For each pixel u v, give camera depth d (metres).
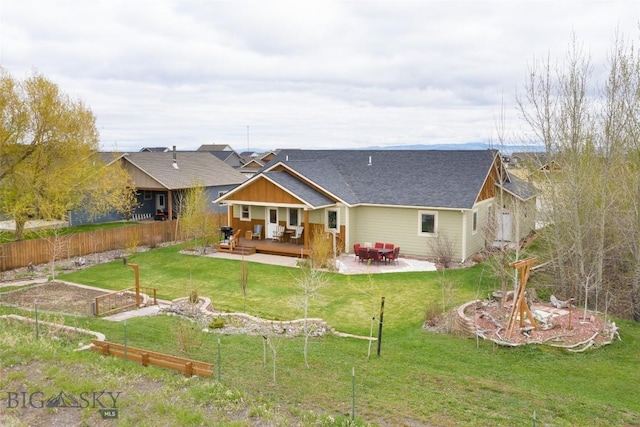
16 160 27.09
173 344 13.42
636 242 19.17
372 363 12.33
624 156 21.11
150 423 8.76
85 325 15.20
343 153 32.59
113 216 40.06
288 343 13.88
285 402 9.75
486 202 28.02
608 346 13.69
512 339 13.77
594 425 9.24
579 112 19.81
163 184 37.84
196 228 28.48
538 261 21.69
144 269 24.47
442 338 14.60
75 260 26.12
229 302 18.95
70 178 28.52
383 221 27.36
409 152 30.52
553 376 11.75
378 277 22.39
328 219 27.77
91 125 30.33
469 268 23.97
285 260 26.12
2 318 15.19
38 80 27.06
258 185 27.48
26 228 32.28
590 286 17.30
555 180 20.83
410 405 9.73
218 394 9.78
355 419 8.87
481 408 9.74
